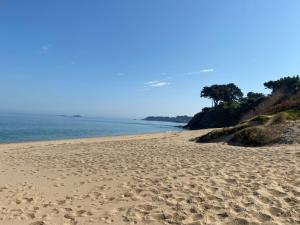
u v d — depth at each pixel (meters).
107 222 5.79
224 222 5.33
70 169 10.88
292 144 14.18
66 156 14.54
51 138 37.09
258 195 6.34
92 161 12.39
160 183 7.89
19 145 23.98
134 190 7.56
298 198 6.01
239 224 5.21
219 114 67.69
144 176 8.87
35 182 9.18
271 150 12.37
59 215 6.30
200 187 7.21
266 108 31.41
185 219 5.60
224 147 15.22
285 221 5.16
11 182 9.27
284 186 6.78
